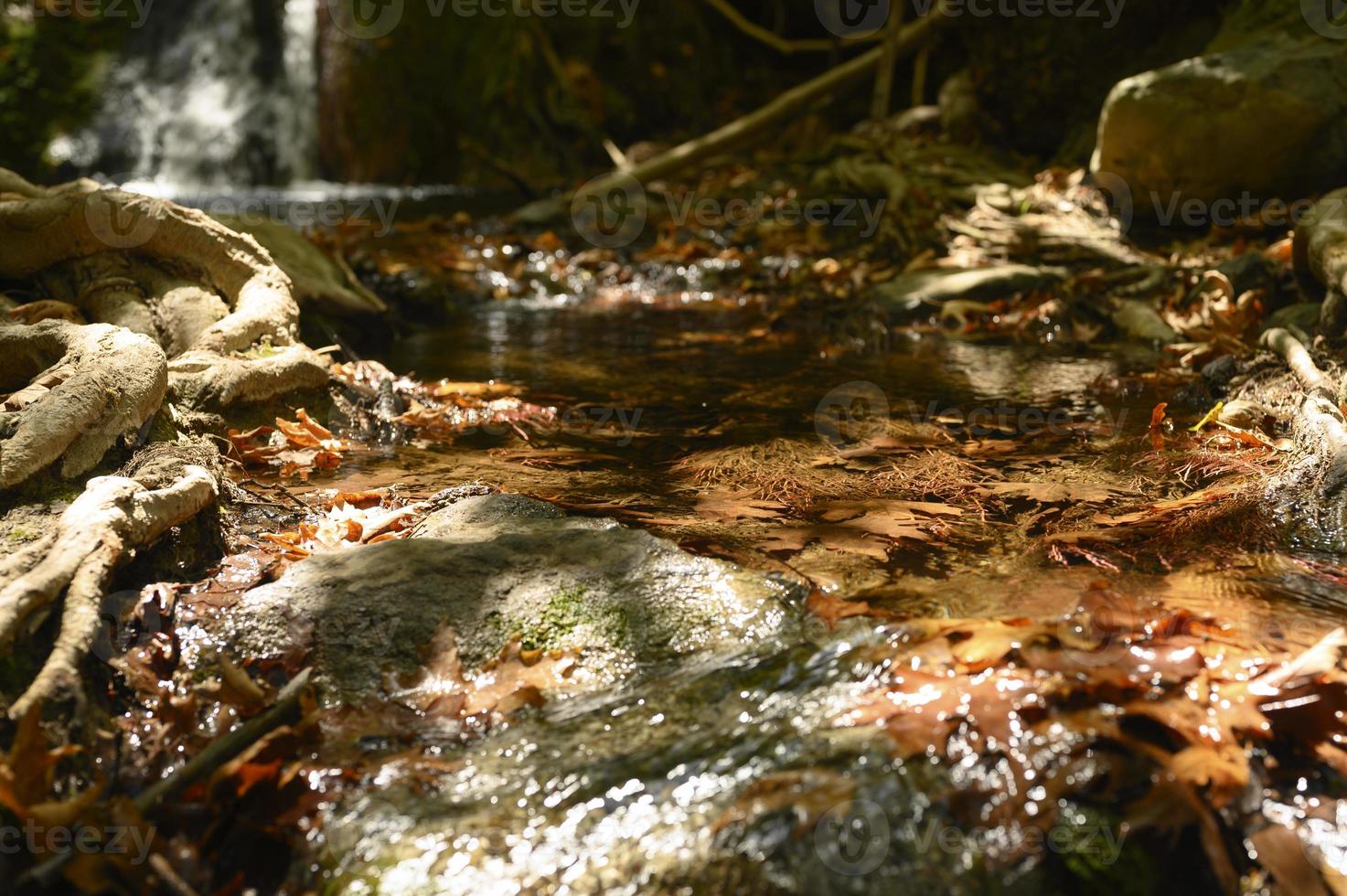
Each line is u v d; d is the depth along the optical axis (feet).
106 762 6.72
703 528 9.59
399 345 18.52
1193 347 16.34
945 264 22.26
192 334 13.74
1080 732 6.08
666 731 6.68
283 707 6.95
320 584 8.14
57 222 14.29
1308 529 9.45
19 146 39.93
